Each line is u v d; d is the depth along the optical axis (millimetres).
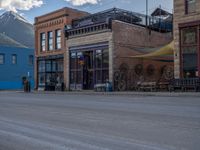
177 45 29828
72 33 39594
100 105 17109
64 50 40938
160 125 9883
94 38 36531
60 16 41719
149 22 39344
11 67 65000
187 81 27656
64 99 22953
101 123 10672
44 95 30500
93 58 36812
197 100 19141
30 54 68125
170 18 41938
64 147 7457
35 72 46656
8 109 16219
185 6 29344
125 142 7691
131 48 36031
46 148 7453
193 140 7664
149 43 38312
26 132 9555
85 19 39438
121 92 29875
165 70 38719
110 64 34500
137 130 9180
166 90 30234
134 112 13391
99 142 7812
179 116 11734
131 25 36469
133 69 36281
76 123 10891
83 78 38125
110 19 34688
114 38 34688
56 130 9695
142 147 7137
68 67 40188
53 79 43312
